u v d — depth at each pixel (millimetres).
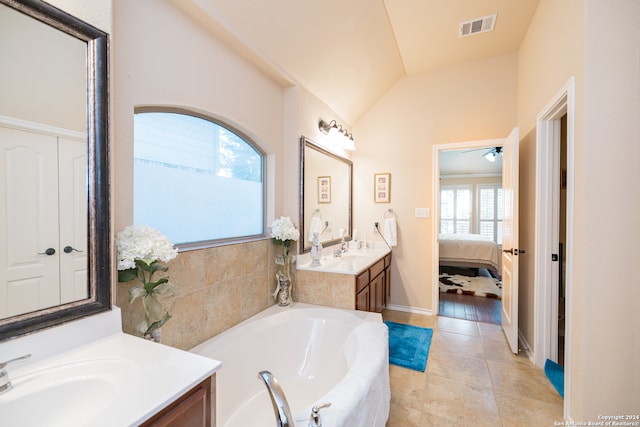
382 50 2760
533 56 2438
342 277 2248
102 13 1074
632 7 1396
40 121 913
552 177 2203
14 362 845
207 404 892
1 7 837
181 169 1636
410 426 1639
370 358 1469
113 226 1154
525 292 2646
